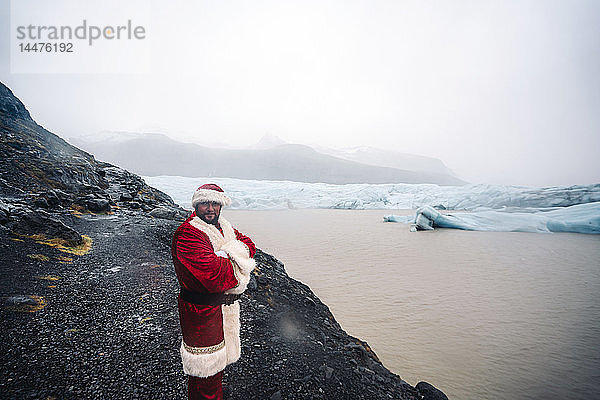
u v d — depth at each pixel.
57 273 5.43
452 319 8.46
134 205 14.55
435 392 4.35
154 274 6.04
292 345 4.26
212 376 2.01
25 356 3.18
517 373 5.98
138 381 3.08
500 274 13.25
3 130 16.48
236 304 2.24
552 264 15.30
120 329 3.99
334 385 3.54
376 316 8.62
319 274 13.05
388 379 4.39
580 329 7.92
